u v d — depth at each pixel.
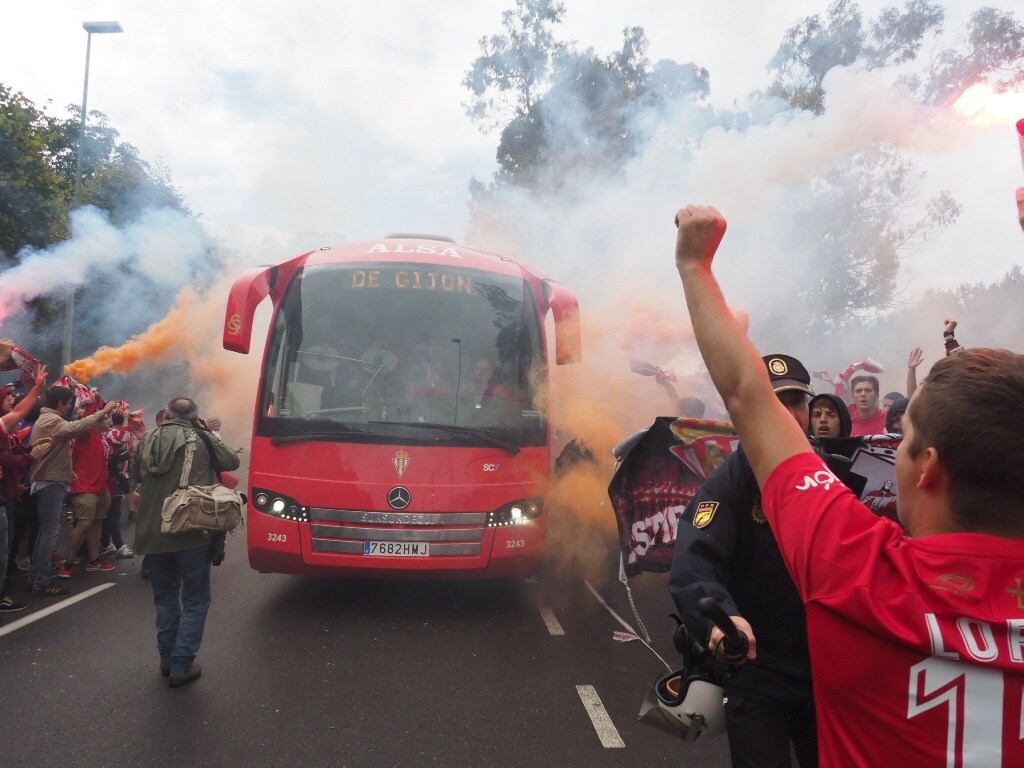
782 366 2.86
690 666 2.42
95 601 6.47
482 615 6.24
